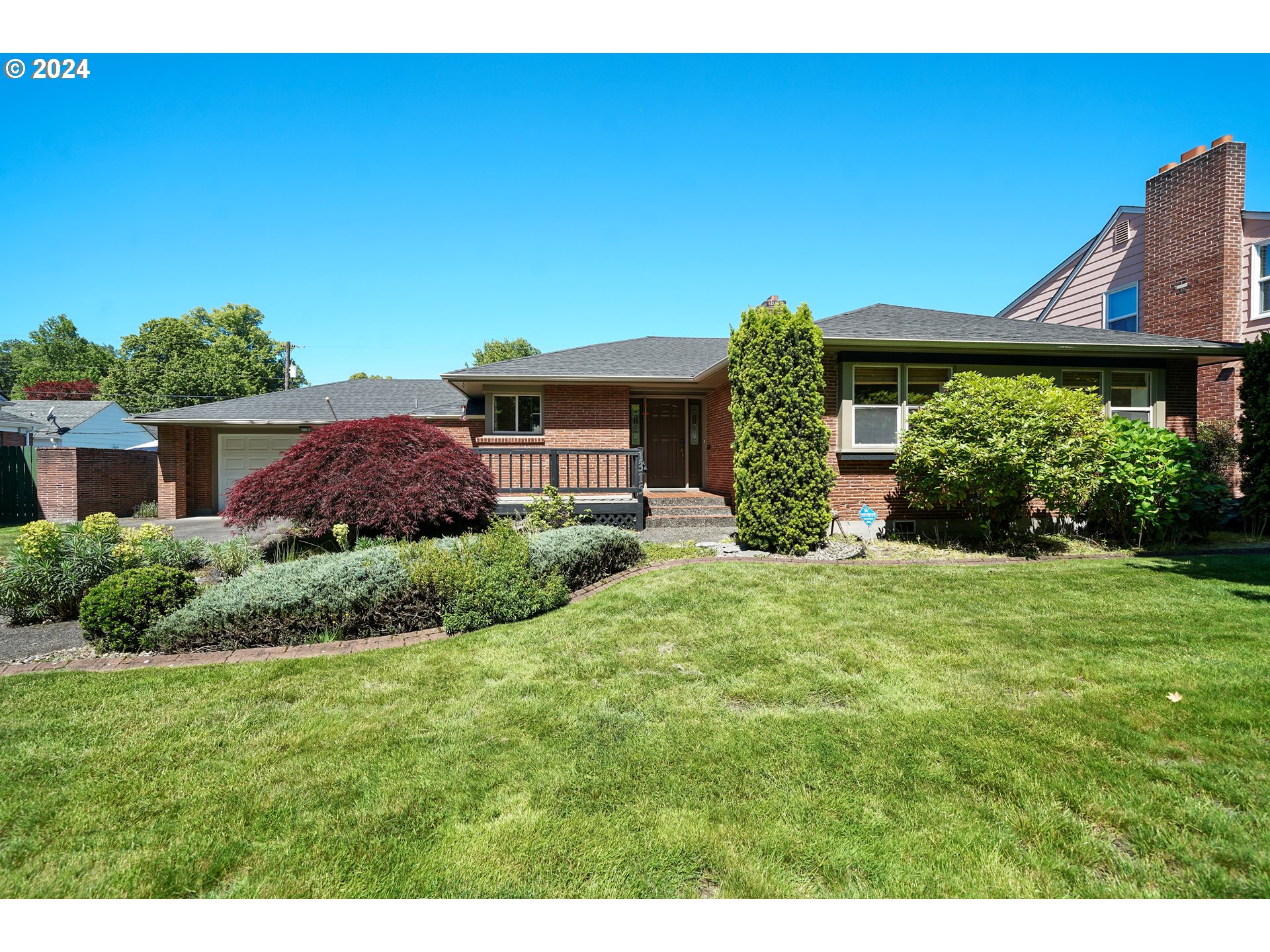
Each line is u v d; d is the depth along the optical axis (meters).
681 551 9.37
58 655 5.25
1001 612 5.93
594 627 5.62
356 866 2.46
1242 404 10.66
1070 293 17.28
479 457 10.61
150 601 5.35
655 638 5.29
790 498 8.93
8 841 2.62
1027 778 2.98
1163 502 9.20
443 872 2.42
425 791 2.96
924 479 9.69
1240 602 6.14
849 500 10.62
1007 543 9.60
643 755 3.28
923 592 6.68
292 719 3.79
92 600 5.24
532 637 5.37
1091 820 2.66
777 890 2.31
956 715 3.70
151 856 2.53
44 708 3.97
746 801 2.83
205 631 5.22
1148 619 5.64
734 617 5.86
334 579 5.55
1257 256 12.71
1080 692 4.02
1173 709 3.71
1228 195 12.84
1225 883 2.29
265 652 5.15
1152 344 10.80
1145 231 14.54
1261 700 3.82
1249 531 10.66
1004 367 10.95
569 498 11.23
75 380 53.69
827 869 2.41
